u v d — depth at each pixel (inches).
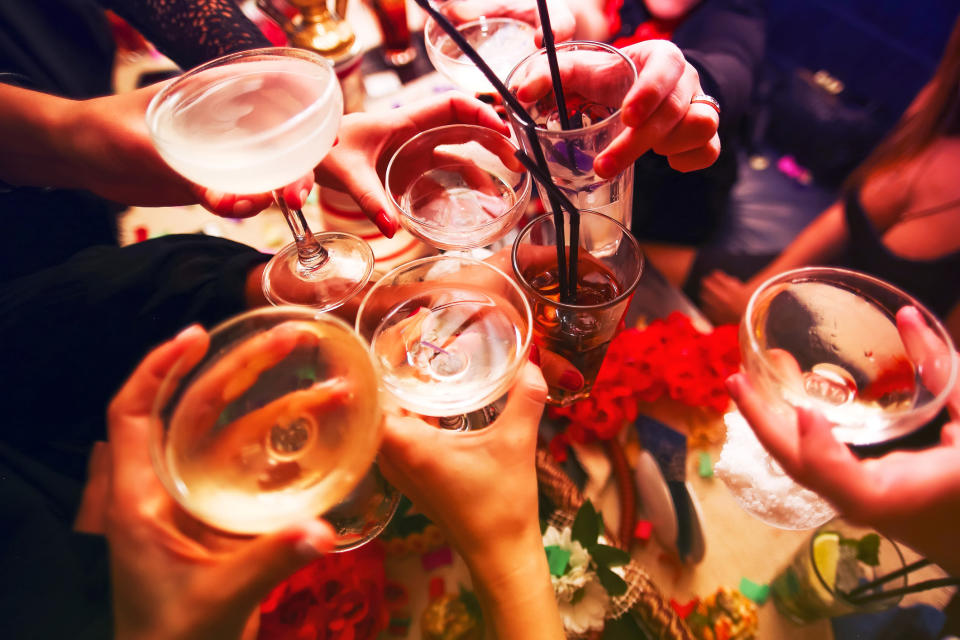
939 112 25.5
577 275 18.4
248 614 13.8
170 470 13.4
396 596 18.1
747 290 28.7
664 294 22.9
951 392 14.8
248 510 13.3
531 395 15.8
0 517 17.9
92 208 25.9
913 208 26.5
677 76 17.3
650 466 18.9
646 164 27.3
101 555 17.4
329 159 20.8
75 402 20.6
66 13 29.0
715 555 18.6
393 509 17.9
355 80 26.5
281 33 28.9
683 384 20.0
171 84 18.7
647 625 16.9
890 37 35.9
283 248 22.4
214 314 21.2
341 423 13.9
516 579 15.2
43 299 21.4
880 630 17.4
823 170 34.1
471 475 15.2
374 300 16.9
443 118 22.0
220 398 14.1
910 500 13.9
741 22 28.6
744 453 17.4
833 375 16.3
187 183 21.3
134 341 20.9
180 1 26.2
